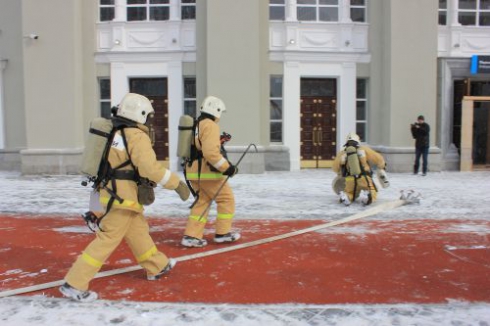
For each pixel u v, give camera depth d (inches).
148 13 589.3
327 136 619.5
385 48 593.6
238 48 554.3
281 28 591.2
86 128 592.1
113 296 169.8
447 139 608.4
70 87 562.3
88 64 590.2
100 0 594.6
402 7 578.6
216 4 552.1
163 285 181.3
